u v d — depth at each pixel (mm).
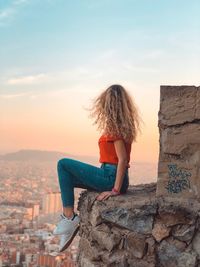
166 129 4043
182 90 3988
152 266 3947
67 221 4320
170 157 4047
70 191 4340
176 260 3916
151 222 3977
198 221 3920
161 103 4051
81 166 4297
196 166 3967
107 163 4324
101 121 4324
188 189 3992
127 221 4008
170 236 3947
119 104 4258
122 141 4246
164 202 3982
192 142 3971
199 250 3898
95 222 4113
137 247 3977
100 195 4199
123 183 4328
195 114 3951
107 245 4055
